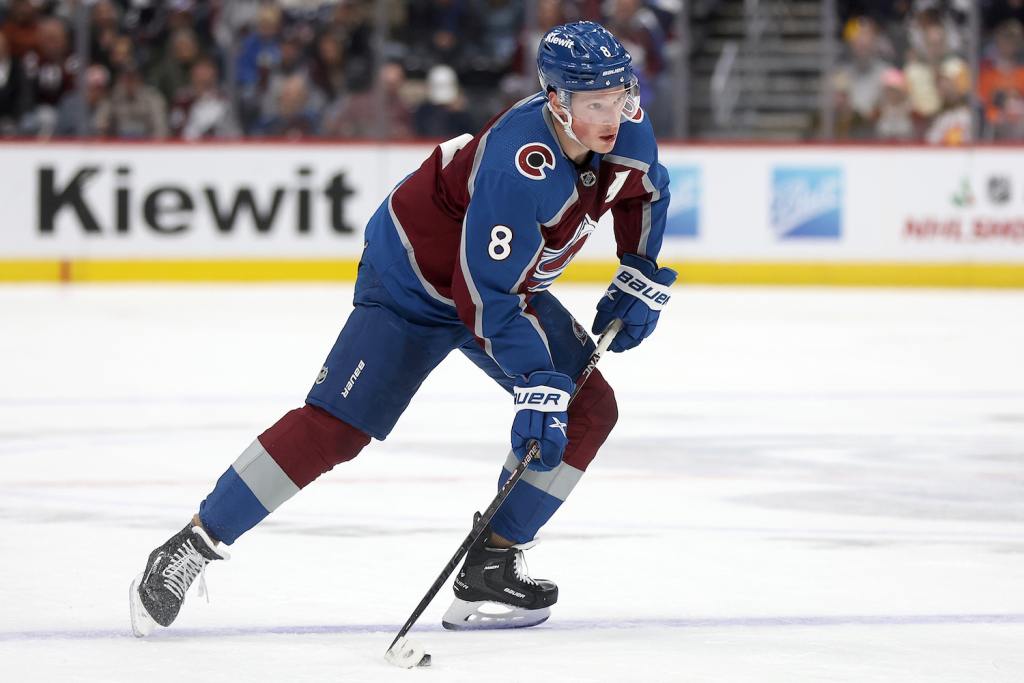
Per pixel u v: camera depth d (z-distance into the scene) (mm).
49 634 11977
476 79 48094
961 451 20906
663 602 13125
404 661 11102
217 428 22719
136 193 45594
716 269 46594
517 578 12281
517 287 11367
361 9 47344
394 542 15422
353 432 11898
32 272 45531
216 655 11391
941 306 41219
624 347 13086
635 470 19469
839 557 14820
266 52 46875
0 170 45219
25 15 45969
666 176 12594
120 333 34469
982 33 47500
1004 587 13617
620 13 47125
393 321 11852
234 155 45781
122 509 17016
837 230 46469
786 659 11281
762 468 19641
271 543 15352
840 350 32188
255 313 38469
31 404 25031
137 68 46500
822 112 47344
